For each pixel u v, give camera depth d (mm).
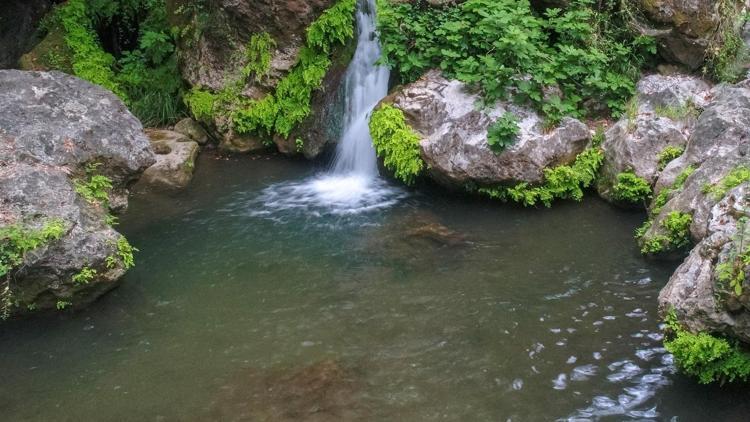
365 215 8344
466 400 5285
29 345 6098
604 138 8617
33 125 6824
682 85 8648
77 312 6535
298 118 9945
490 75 8539
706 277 5102
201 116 10438
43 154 6684
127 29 12336
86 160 6887
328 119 9859
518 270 7031
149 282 7031
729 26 8750
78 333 6250
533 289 6699
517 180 8250
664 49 9102
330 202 8727
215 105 10328
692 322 5098
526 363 5688
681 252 6953
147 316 6488
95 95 7316
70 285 6332
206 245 7742
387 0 9617
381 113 8844
